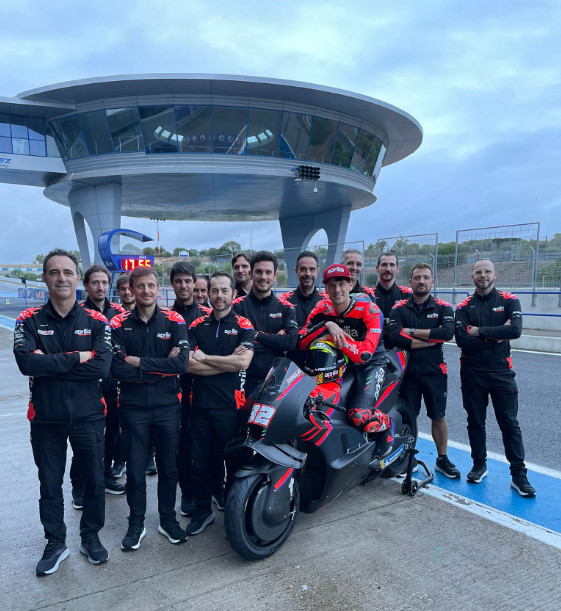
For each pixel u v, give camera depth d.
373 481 4.34
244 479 2.99
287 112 26.47
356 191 31.45
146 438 3.36
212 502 4.09
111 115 26.20
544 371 9.10
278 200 34.72
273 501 3.00
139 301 3.35
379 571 2.95
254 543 3.08
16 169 28.02
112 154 26.94
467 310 4.30
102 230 30.06
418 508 3.79
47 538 3.14
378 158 32.12
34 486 4.32
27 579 2.96
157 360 3.27
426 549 3.19
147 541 3.40
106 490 4.30
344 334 3.50
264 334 4.12
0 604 2.72
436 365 4.36
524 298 14.64
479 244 15.50
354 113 27.77
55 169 28.83
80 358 3.02
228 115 26.06
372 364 3.72
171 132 26.28
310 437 3.14
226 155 26.77
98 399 3.20
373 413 3.48
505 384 4.11
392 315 4.42
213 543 3.36
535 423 5.94
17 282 81.25
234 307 4.29
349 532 3.42
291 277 31.64
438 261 16.61
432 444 5.40
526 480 4.07
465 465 4.75
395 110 27.47
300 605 2.65
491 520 3.57
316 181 28.38
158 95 25.50
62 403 3.02
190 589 2.82
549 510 3.76
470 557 3.09
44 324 3.06
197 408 3.56
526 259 14.52
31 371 2.92
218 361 3.47
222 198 34.09
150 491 4.28
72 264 3.10
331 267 3.69
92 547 3.15
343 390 3.58
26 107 26.28
